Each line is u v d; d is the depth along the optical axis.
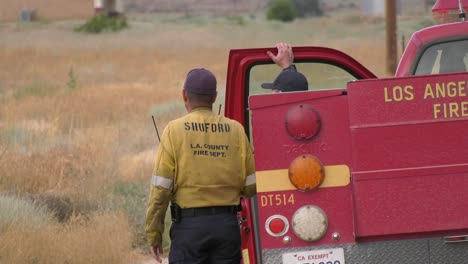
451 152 13.94
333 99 14.08
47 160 36.44
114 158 38.75
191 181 15.60
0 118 56.25
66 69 113.94
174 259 15.73
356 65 18.27
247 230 16.95
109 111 60.69
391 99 13.98
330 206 14.09
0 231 25.86
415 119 13.96
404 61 18.56
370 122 14.00
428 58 18.44
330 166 14.06
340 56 18.25
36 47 161.25
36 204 30.42
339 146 14.06
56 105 61.28
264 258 14.16
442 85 13.94
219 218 15.67
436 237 14.02
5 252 24.09
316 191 14.08
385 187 13.98
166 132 15.73
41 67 117.81
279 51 17.64
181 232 15.67
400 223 13.96
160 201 15.59
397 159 13.98
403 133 13.95
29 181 33.69
